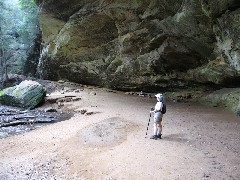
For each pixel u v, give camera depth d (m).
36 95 20.17
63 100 20.80
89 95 22.52
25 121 15.84
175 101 19.92
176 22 16.09
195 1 13.80
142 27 18.83
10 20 34.22
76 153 10.44
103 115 15.22
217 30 14.23
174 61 19.23
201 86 19.83
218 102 16.75
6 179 9.02
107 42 22.89
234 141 10.09
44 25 26.25
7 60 34.62
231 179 7.23
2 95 20.39
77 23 22.36
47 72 31.09
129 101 20.11
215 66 16.42
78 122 14.48
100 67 25.28
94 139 11.32
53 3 22.00
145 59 21.03
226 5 12.64
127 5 18.17
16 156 10.85
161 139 10.58
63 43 25.16
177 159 8.61
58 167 9.66
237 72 14.83
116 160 9.16
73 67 27.80
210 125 12.40
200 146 9.66
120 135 11.44
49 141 12.09
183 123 12.85
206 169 7.85
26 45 34.84
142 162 8.68
